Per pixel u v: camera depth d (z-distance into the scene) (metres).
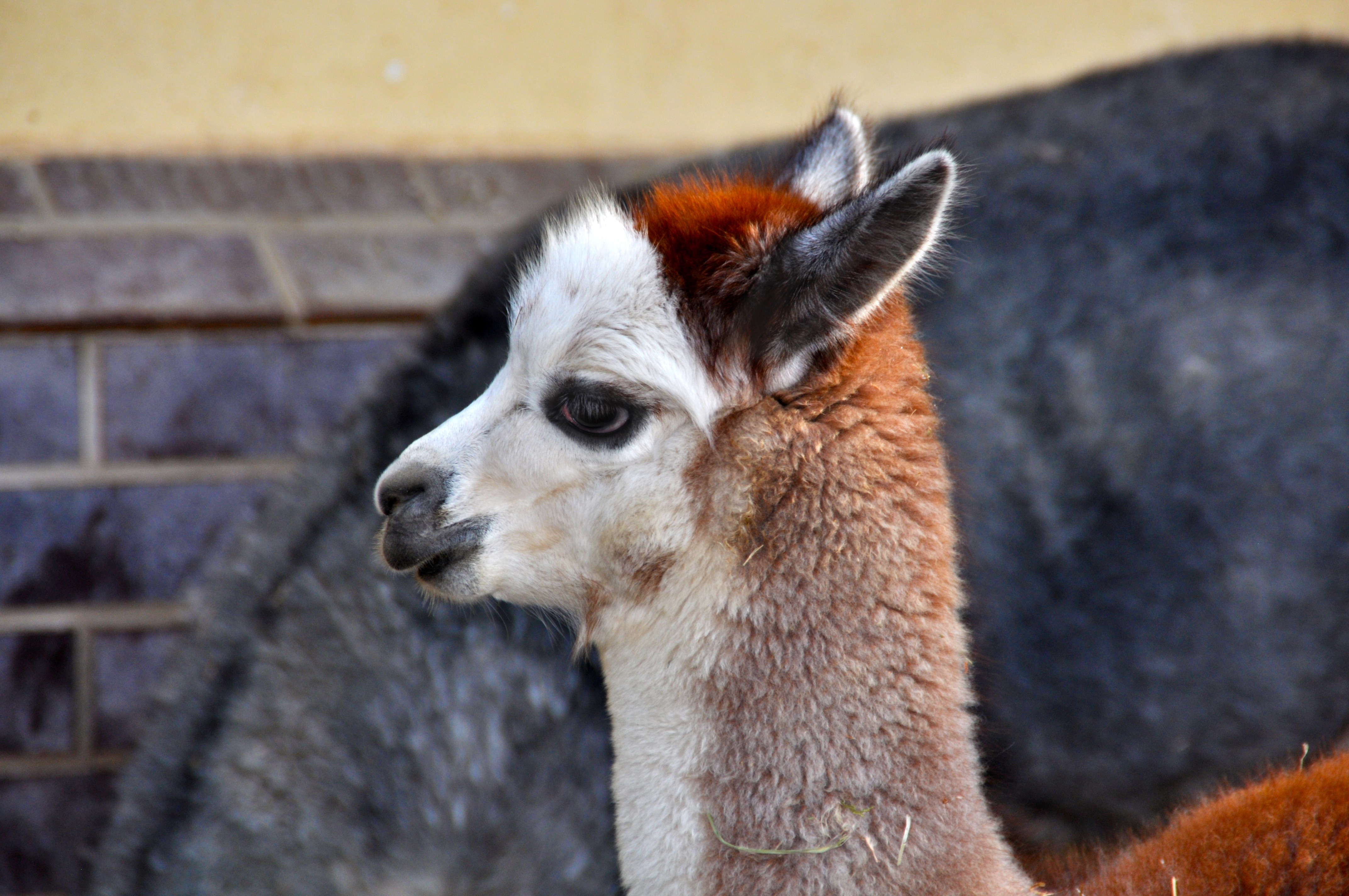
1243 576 8.41
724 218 5.18
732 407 5.10
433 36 11.91
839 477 5.11
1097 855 6.41
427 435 5.53
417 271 10.15
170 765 7.61
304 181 10.95
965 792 5.13
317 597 7.70
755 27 12.40
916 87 12.53
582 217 5.55
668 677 5.31
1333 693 8.77
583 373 5.12
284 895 7.24
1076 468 8.27
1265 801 5.84
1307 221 9.02
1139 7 12.80
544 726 7.27
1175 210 8.98
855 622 5.10
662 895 5.25
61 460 9.12
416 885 7.23
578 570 5.45
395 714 7.40
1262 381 8.60
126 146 10.98
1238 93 9.82
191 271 9.71
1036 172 9.12
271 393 9.52
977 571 7.78
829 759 5.04
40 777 8.85
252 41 11.54
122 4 11.23
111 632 9.02
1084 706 8.23
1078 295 8.62
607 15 12.20
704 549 5.21
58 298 9.23
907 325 5.53
